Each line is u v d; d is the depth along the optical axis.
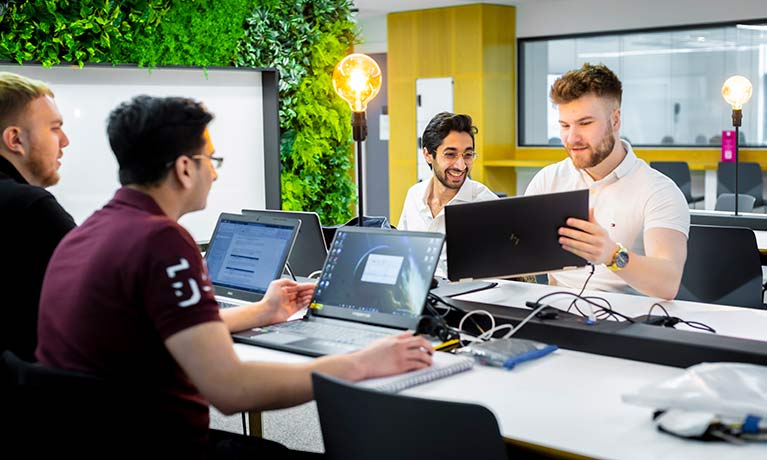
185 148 1.79
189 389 1.80
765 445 1.52
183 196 1.83
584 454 1.49
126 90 4.12
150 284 1.67
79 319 1.71
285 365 1.77
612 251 2.44
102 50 3.95
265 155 4.67
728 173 7.88
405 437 1.54
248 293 2.61
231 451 2.07
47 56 3.77
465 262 2.37
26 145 2.47
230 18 4.39
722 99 8.78
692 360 1.98
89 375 1.66
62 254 1.80
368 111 11.41
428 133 3.40
